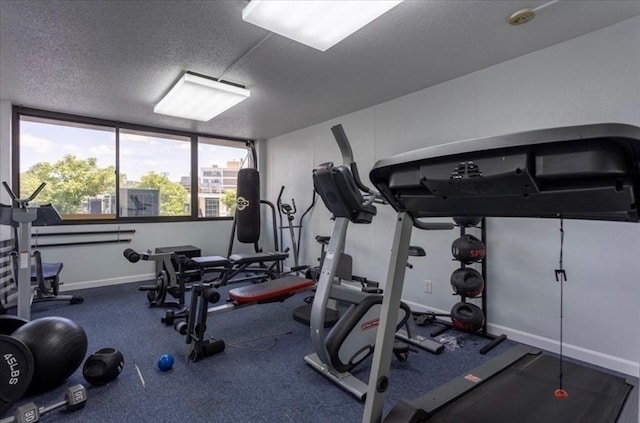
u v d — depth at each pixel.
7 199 3.74
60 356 1.95
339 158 4.41
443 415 1.34
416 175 1.00
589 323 2.34
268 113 4.22
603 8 2.03
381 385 1.13
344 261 3.56
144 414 1.79
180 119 4.48
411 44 2.46
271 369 2.28
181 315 3.19
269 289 2.74
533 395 1.49
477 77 2.93
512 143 0.74
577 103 2.37
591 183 0.74
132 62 2.74
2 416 1.68
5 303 3.39
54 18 2.09
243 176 4.50
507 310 2.76
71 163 4.38
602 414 1.35
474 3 1.97
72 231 4.33
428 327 3.04
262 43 2.44
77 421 1.73
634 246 2.16
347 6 1.89
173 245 5.11
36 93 3.47
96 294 4.12
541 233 2.57
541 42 2.44
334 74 2.99
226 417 1.77
